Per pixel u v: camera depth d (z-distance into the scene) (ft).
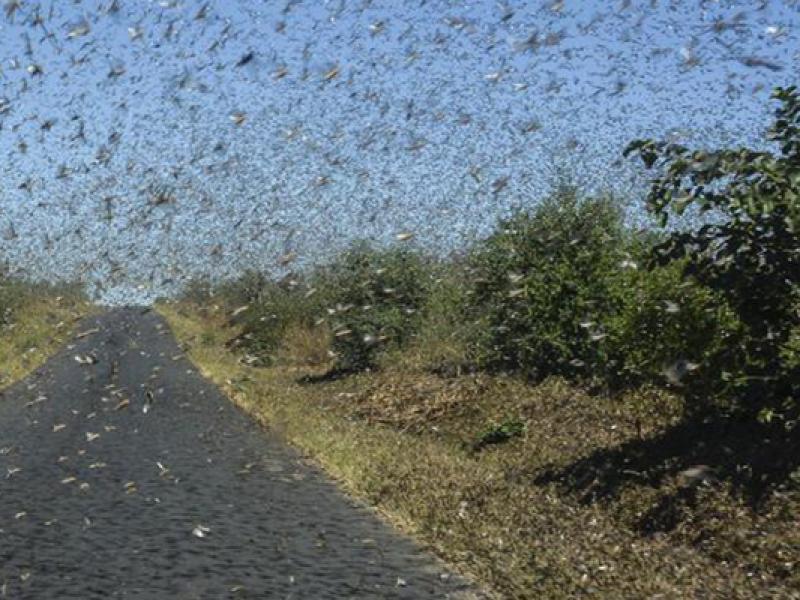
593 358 52.47
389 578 26.89
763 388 31.14
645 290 39.01
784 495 28.27
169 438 54.80
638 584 24.23
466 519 32.27
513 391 55.57
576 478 36.37
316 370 91.15
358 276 82.84
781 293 29.32
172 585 26.37
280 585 26.30
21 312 131.54
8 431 58.29
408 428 55.11
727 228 29.14
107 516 34.86
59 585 26.45
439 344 77.10
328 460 45.55
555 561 26.73
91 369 100.37
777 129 28.43
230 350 118.83
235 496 38.32
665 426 40.37
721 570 25.29
